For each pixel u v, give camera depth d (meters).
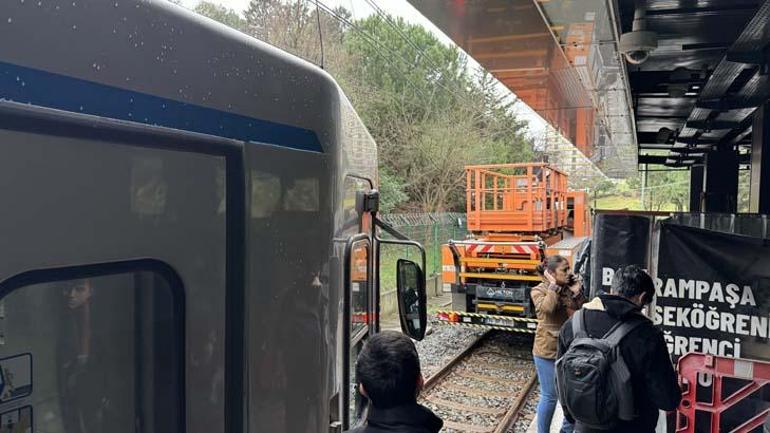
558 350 3.50
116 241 1.30
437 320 11.75
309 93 2.01
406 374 1.91
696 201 25.80
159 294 1.42
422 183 26.03
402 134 24.98
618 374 3.08
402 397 1.91
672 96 10.62
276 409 1.79
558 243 10.84
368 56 23.84
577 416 3.19
